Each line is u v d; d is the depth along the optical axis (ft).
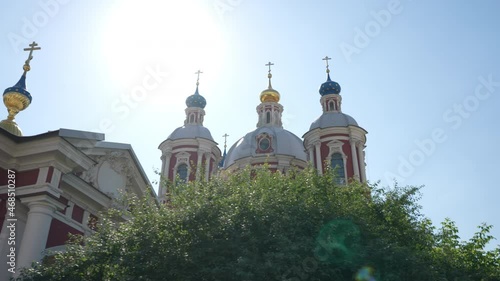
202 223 40.55
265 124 171.73
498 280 56.65
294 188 55.01
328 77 158.10
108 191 63.93
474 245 63.36
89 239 46.16
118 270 39.78
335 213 44.86
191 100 165.99
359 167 129.29
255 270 34.83
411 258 39.63
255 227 40.16
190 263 38.27
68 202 57.31
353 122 135.95
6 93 64.95
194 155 144.56
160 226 42.04
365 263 39.22
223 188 49.24
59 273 41.19
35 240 47.73
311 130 134.92
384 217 54.80
